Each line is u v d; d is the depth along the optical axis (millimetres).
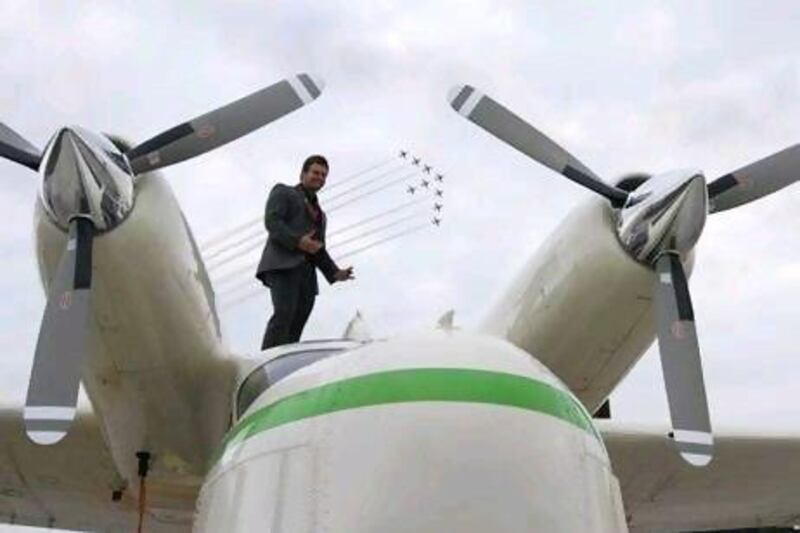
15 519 9953
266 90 6906
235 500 4543
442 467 4043
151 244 5984
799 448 8805
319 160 7805
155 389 6664
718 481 9281
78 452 8391
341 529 4020
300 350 6289
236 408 6363
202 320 6516
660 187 6586
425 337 4754
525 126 7391
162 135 6406
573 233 7191
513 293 7781
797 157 7469
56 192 5730
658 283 6551
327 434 4348
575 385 7715
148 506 8078
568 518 4051
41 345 5570
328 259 7785
